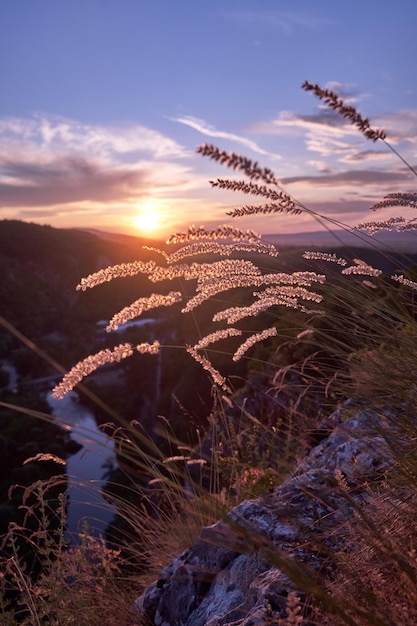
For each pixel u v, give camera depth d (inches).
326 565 87.4
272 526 102.0
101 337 5497.1
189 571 114.2
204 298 119.4
